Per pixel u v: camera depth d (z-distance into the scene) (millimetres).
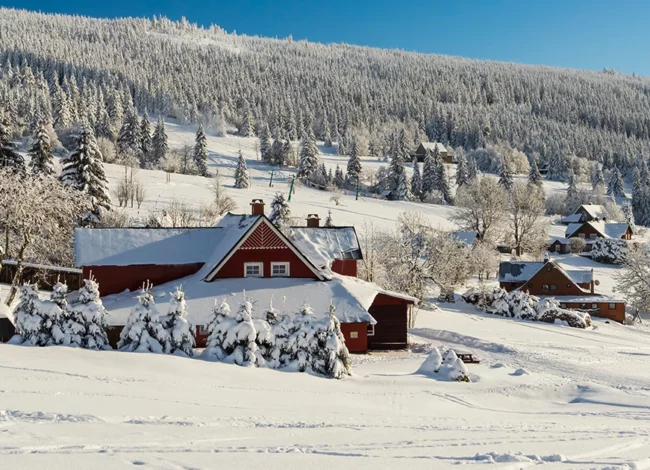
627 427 15656
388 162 186750
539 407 20469
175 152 144875
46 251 41375
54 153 131875
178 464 8805
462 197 86375
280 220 63812
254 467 8961
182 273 34875
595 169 171500
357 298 31625
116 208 73250
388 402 18641
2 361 17281
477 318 48312
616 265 93938
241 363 21938
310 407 16016
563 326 47688
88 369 17500
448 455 10570
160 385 16422
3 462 8391
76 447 9500
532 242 80625
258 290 31672
